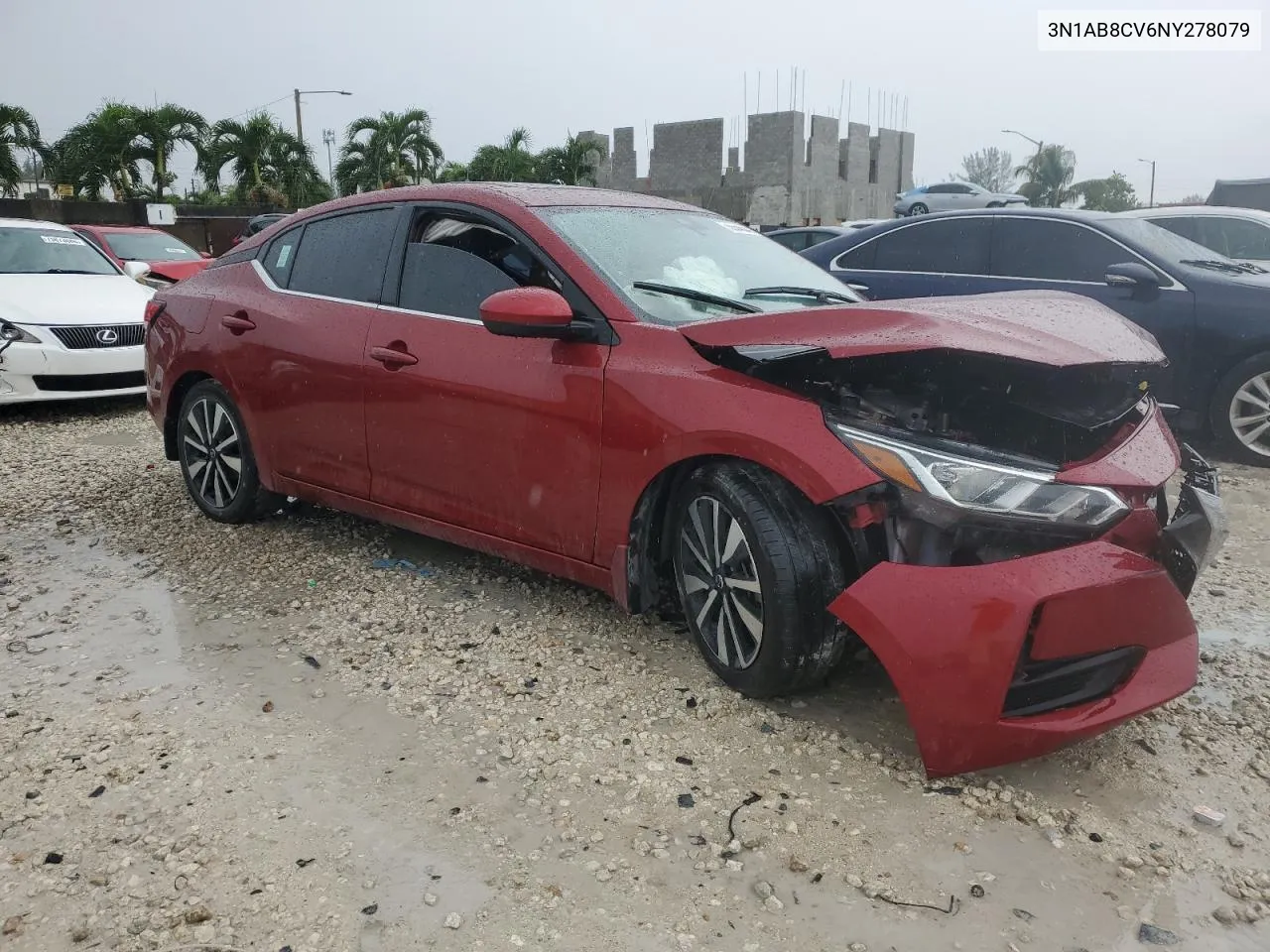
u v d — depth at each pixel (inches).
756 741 115.4
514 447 137.5
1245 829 100.9
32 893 90.6
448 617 150.6
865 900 90.2
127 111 1224.8
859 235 301.0
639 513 127.1
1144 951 84.7
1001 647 98.3
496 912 88.5
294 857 95.4
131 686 129.3
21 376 297.7
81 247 366.9
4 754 113.0
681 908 89.0
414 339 149.7
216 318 183.3
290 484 175.6
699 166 1999.3
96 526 195.6
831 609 107.3
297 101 1716.3
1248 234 323.3
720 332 119.0
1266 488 229.6
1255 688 130.6
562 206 147.5
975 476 102.8
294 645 141.7
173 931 86.0
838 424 109.0
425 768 110.5
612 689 127.6
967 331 109.7
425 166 1481.3
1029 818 101.7
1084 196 2326.5
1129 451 114.5
